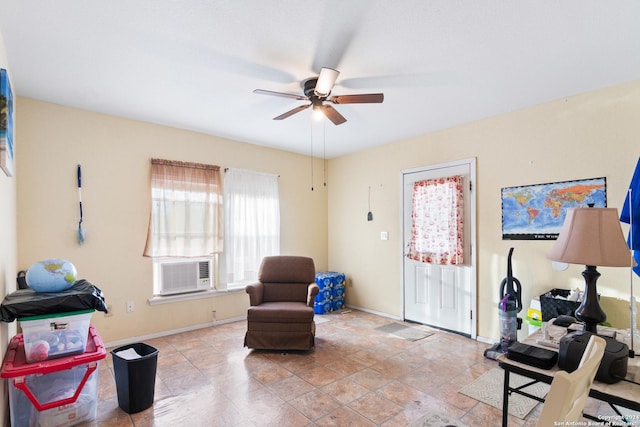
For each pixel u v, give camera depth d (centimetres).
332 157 530
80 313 193
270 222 454
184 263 375
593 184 274
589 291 157
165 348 324
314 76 251
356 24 186
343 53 217
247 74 248
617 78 253
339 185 519
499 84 264
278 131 392
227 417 208
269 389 243
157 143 363
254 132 396
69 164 309
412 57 222
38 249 291
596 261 145
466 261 363
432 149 395
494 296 338
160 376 264
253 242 436
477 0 165
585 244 149
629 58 223
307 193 512
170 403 224
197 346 330
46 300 182
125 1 168
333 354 311
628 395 117
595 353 100
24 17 179
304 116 340
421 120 352
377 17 180
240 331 378
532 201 310
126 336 337
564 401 76
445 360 297
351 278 498
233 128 380
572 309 254
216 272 407
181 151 380
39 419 187
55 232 301
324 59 225
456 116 340
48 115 299
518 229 320
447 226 375
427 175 400
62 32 194
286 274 373
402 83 262
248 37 200
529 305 310
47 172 298
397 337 359
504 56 221
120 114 332
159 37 200
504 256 330
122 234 337
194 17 181
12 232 242
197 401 227
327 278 468
